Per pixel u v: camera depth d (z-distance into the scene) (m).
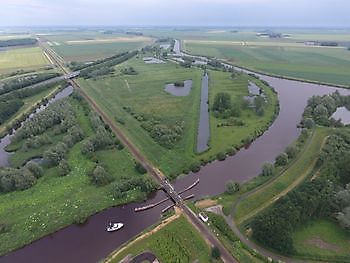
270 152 158.12
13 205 118.62
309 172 133.25
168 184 129.75
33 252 99.19
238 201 115.94
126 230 106.88
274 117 199.88
